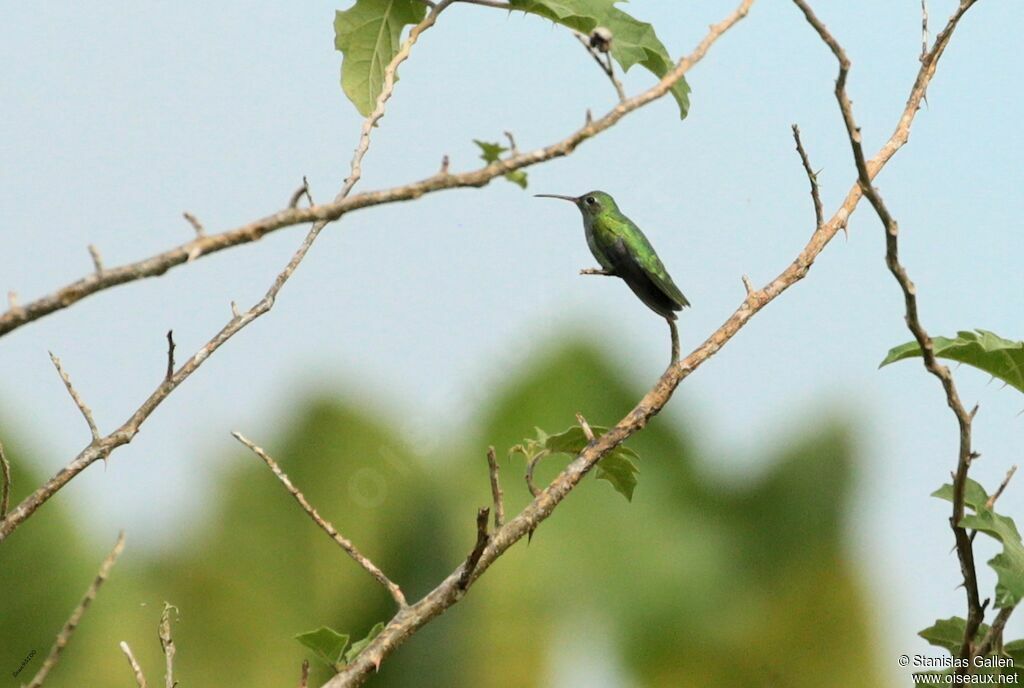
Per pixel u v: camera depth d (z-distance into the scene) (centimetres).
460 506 1614
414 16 649
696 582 1841
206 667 1488
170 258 348
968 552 497
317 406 1592
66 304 342
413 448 1625
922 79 539
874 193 457
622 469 528
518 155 384
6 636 1325
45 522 1305
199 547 1519
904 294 471
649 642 1802
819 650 1839
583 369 1692
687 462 1894
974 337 550
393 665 1599
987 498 511
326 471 1588
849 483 1841
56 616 1341
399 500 1609
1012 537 490
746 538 1867
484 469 1645
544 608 1725
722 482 1902
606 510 1842
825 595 1803
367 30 650
